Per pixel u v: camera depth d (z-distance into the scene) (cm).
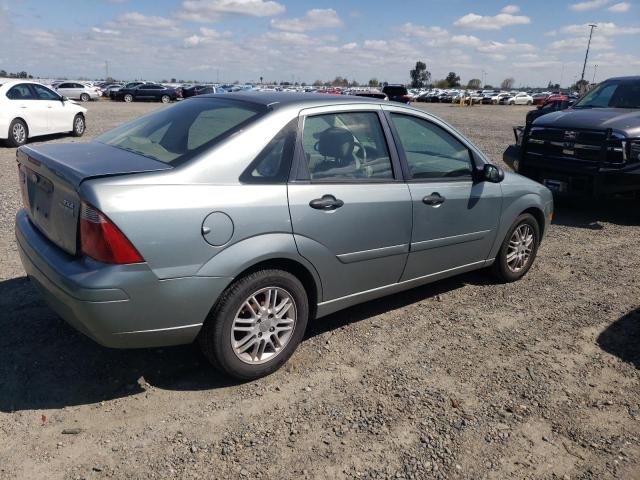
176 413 312
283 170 340
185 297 303
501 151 1426
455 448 293
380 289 410
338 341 404
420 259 427
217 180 314
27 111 1384
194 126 355
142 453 279
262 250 323
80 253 300
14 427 294
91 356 364
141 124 401
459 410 326
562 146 791
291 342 357
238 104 371
